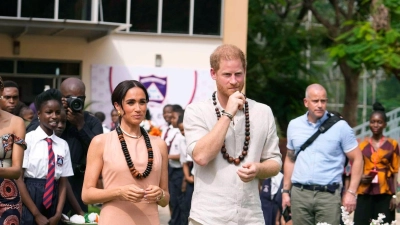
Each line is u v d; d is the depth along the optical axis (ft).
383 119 50.72
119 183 27.04
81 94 39.83
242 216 27.07
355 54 92.53
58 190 35.73
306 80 131.03
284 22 133.69
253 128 27.63
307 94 42.80
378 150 50.47
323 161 42.19
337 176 42.27
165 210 77.77
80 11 94.99
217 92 28.04
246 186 27.20
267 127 27.96
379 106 51.44
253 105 28.09
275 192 51.90
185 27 102.78
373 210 50.83
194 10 102.83
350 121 132.98
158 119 101.60
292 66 129.18
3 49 97.40
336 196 42.14
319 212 42.24
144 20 101.45
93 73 99.76
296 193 42.70
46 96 35.63
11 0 92.94
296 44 130.00
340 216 42.34
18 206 31.55
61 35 98.32
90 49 99.66
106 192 26.58
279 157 28.22
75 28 90.74
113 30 94.53
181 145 57.31
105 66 100.01
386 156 50.37
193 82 102.63
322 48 132.98
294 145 43.14
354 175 42.37
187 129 27.84
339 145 42.29
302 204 42.50
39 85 99.19
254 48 130.00
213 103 27.91
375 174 50.24
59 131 36.68
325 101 42.47
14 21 89.35
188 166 57.26
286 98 128.57
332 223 41.96
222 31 103.76
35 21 89.71
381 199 50.62
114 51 100.63
